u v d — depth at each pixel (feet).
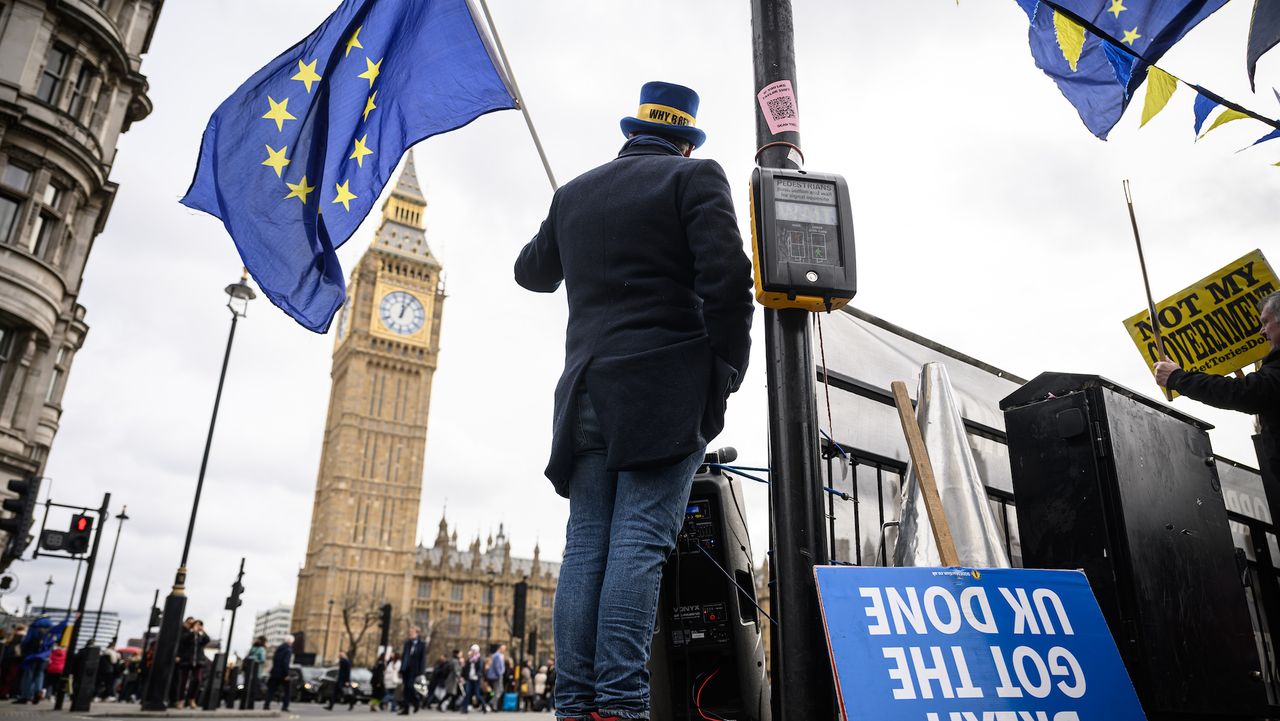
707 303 5.65
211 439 49.60
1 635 58.80
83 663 44.62
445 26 12.04
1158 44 11.07
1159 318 13.44
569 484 6.21
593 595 5.78
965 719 6.09
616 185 6.45
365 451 295.69
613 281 6.12
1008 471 14.30
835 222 7.00
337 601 278.46
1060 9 9.73
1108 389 9.14
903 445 12.82
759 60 7.97
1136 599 8.13
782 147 7.53
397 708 82.84
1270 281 12.14
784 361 6.82
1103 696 6.61
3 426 61.26
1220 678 8.71
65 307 67.21
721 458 10.07
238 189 10.93
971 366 14.48
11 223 60.75
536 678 95.86
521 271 7.91
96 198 68.80
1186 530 9.25
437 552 358.84
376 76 11.87
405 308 313.94
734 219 5.90
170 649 44.57
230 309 52.70
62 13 63.05
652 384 5.62
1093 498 8.68
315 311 11.04
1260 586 15.25
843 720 5.82
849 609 6.23
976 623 6.63
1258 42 10.05
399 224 325.62
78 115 65.62
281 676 69.46
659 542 5.65
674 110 7.25
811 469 6.55
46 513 62.13
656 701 9.50
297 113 11.39
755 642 9.75
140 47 72.59
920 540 10.07
